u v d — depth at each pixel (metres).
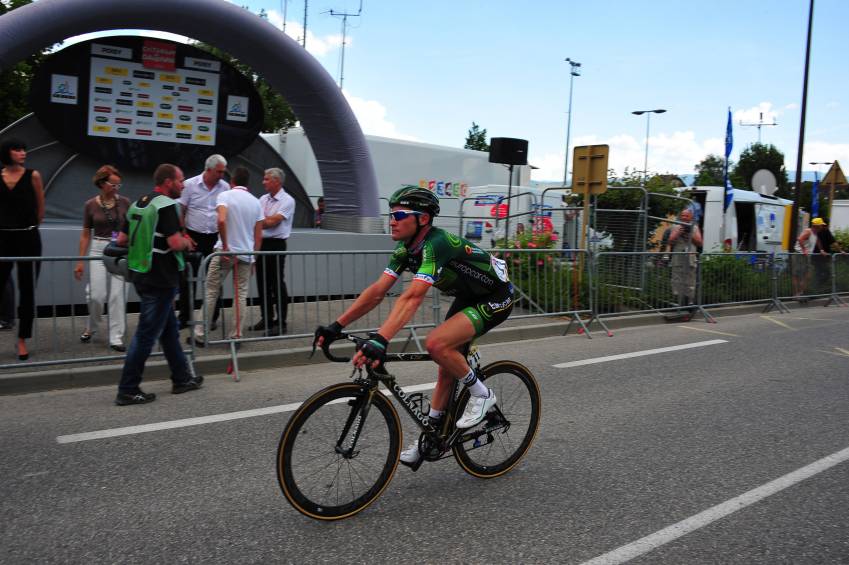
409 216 3.26
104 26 8.58
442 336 3.41
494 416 3.81
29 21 7.97
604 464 4.10
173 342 5.35
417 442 3.69
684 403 5.48
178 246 4.98
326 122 10.23
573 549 3.03
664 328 9.45
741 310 11.44
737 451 4.37
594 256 8.96
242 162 11.06
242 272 6.59
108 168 6.33
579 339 8.37
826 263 13.03
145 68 9.78
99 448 4.16
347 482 3.30
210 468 3.88
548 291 8.59
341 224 10.81
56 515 3.25
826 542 3.15
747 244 15.58
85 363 5.81
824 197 33.44
